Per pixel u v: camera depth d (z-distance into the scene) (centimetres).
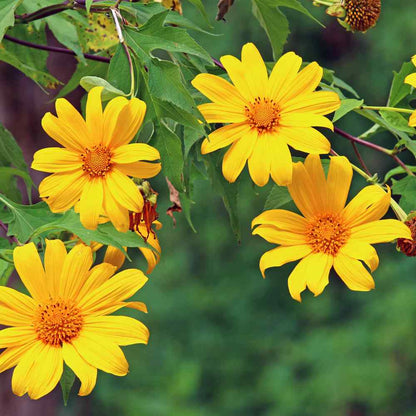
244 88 129
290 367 647
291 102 129
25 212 139
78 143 124
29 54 164
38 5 152
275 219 128
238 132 129
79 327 125
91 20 157
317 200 129
